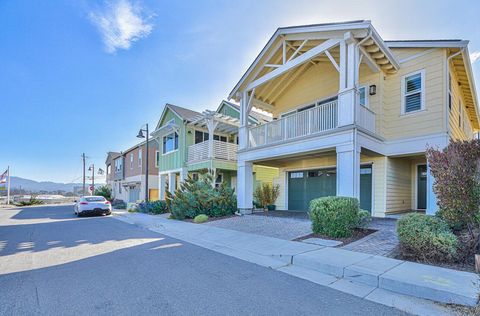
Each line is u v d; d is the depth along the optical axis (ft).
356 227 23.97
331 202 23.13
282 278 14.56
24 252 20.75
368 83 34.01
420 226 16.16
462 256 15.33
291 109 43.39
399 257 16.74
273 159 38.45
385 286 12.96
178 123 61.11
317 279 14.40
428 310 10.53
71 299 11.72
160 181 67.92
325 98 38.91
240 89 40.42
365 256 17.12
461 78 36.40
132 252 20.63
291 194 45.65
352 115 26.81
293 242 22.09
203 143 54.80
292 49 35.19
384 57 30.63
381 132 32.58
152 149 83.15
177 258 18.81
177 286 13.30
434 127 29.99
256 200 47.73
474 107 45.37
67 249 21.75
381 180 33.40
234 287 13.16
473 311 10.25
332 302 11.37
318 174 41.68
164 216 46.47
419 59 31.58
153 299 11.71
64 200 123.24
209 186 43.45
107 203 54.03
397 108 32.76
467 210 15.92
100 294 12.28
